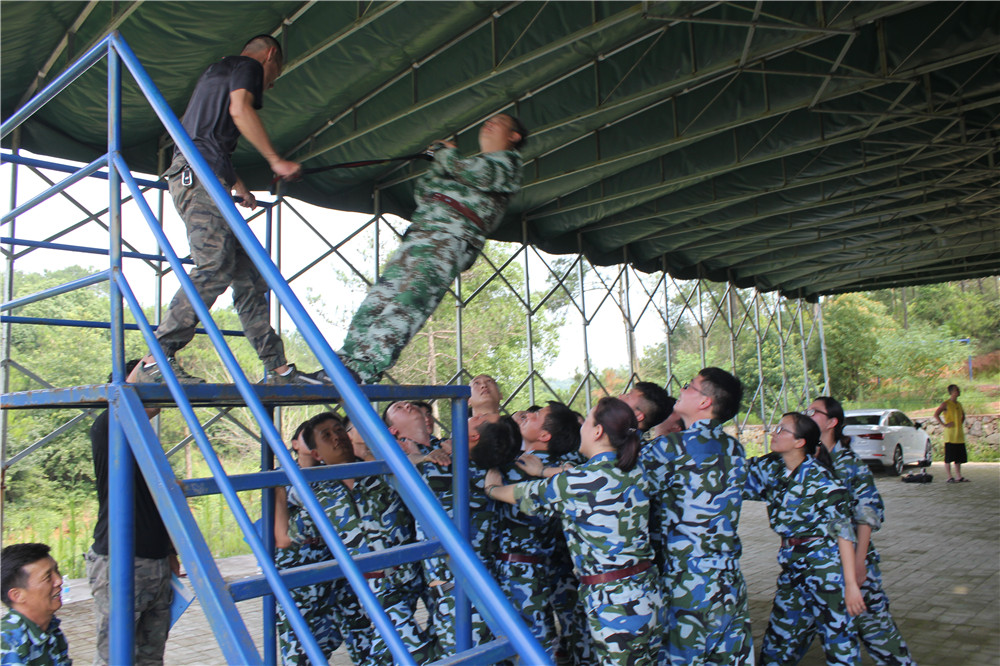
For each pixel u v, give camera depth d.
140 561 2.68
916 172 9.86
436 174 2.40
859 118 7.75
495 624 1.25
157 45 5.21
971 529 8.09
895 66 6.43
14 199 6.05
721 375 3.04
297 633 1.34
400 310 2.23
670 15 5.70
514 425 3.26
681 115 7.56
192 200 2.21
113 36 1.96
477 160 2.39
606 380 25.06
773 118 8.09
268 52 2.38
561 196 9.56
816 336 29.50
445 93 6.25
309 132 7.12
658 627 2.78
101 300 16.97
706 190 9.92
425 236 2.32
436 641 3.45
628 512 2.68
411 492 1.26
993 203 11.84
